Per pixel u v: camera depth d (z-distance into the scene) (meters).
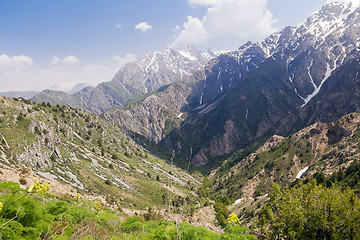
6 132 111.31
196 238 12.89
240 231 13.76
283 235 24.53
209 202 162.75
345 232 20.72
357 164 104.69
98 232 10.88
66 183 109.31
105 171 151.00
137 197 131.25
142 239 14.77
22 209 8.60
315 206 22.52
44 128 135.88
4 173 44.34
